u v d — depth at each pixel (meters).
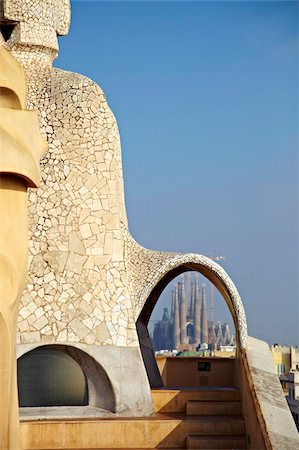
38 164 14.67
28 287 20.92
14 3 22.44
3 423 13.84
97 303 21.22
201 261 22.44
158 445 19.62
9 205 14.09
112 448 19.36
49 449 19.23
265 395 19.28
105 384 21.09
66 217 21.59
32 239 21.31
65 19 23.11
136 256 22.62
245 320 22.19
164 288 25.55
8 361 13.83
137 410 20.83
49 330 20.75
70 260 21.34
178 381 25.36
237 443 19.53
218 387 24.69
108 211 21.91
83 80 22.47
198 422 19.88
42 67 22.72
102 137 22.23
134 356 21.11
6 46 22.62
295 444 17.41
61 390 21.55
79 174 21.91
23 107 14.79
